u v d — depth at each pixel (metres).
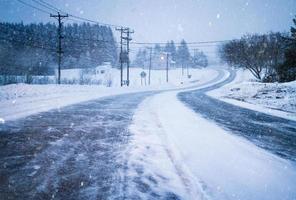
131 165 4.63
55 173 4.12
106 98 19.02
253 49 36.97
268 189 3.83
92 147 5.70
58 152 5.23
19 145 5.57
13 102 12.19
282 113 13.27
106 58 117.62
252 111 13.90
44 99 14.61
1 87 15.60
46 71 79.94
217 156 5.35
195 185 3.85
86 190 3.56
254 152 5.82
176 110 13.12
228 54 41.94
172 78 90.19
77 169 4.34
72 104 13.60
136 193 3.53
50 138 6.30
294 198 3.57
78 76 79.44
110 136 6.79
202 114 11.99
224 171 4.50
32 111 10.17
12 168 4.26
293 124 10.07
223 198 3.46
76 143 5.97
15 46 76.88
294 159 5.46
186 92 33.53
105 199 3.32
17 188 3.54
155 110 12.71
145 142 6.27
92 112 11.05
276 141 7.10
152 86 48.16
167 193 3.56
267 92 20.91
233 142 6.66
